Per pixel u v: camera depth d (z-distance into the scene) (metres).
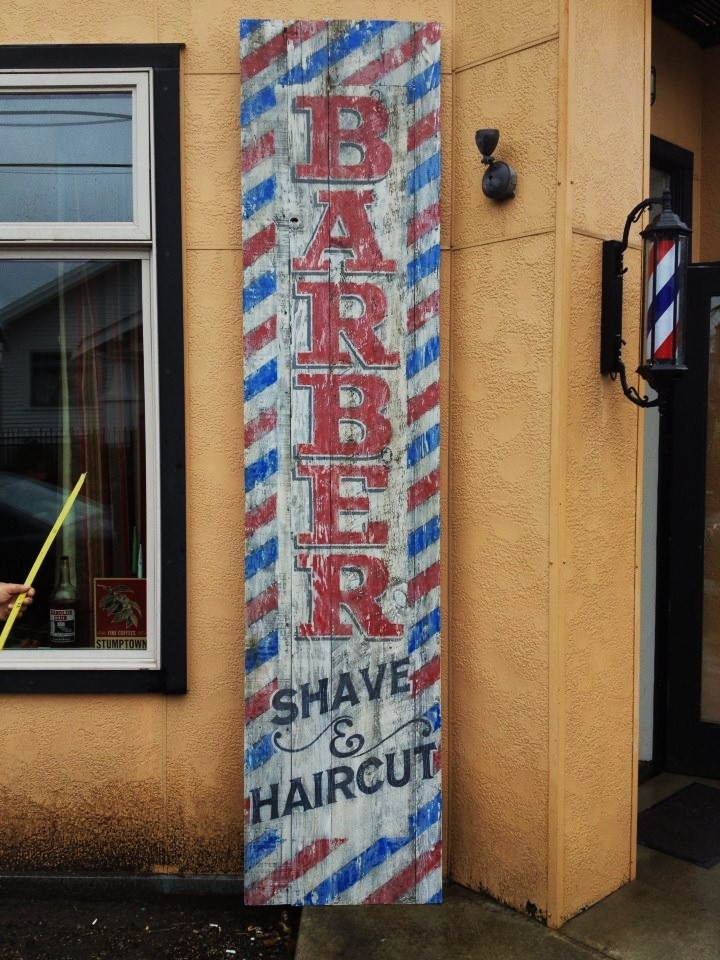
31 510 3.41
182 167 3.18
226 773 3.29
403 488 3.10
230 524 3.24
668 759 4.11
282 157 3.05
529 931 2.95
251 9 3.16
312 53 3.04
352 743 3.12
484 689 3.15
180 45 3.14
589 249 2.96
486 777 3.15
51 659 3.31
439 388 3.12
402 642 3.12
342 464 3.10
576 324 2.93
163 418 3.21
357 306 3.08
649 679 4.11
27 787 3.29
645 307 2.81
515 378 3.02
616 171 3.05
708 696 4.08
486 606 3.13
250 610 3.10
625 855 3.23
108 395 3.38
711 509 4.03
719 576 4.04
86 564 3.40
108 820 3.30
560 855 2.97
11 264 3.34
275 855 3.12
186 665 3.25
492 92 3.04
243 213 3.05
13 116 3.24
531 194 2.95
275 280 3.07
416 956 2.82
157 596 3.30
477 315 3.12
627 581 3.18
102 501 3.40
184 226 3.20
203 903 3.26
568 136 2.86
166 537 3.22
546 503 2.95
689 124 4.16
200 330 3.22
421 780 3.12
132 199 3.24
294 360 3.08
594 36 2.94
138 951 2.97
